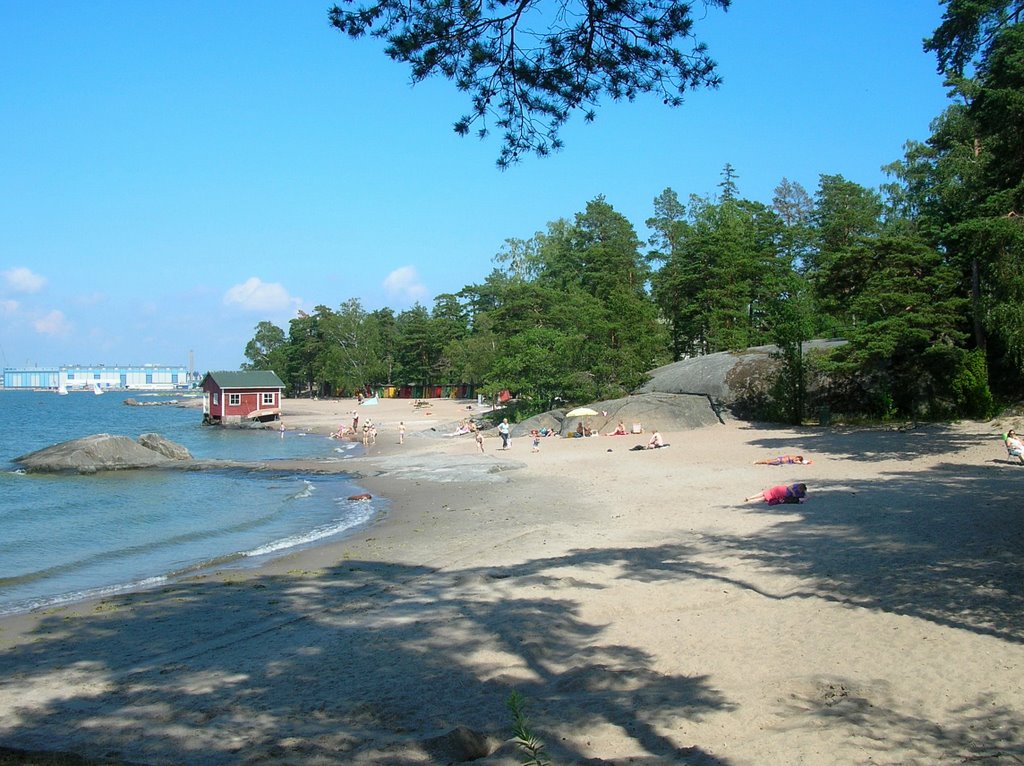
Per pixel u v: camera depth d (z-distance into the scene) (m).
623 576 11.97
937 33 23.17
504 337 70.25
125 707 7.40
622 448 33.56
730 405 40.50
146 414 98.75
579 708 6.72
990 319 29.58
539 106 8.65
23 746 6.47
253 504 24.16
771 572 11.59
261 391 74.31
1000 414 30.92
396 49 7.95
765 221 61.94
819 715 6.31
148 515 22.16
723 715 6.41
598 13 7.87
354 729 6.54
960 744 5.62
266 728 6.66
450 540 16.48
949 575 10.60
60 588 13.76
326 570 14.07
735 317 54.06
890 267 31.88
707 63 8.16
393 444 46.41
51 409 114.69
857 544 13.02
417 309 122.12
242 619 10.84
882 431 31.50
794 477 22.22
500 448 37.16
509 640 9.05
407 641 9.28
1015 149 19.44
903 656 7.69
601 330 46.50
